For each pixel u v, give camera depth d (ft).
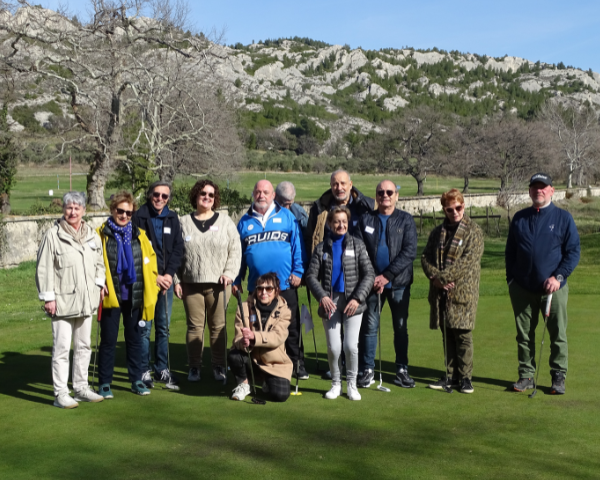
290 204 19.77
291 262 18.26
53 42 86.22
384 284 17.33
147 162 95.76
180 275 18.47
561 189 173.78
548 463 11.42
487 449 12.15
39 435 13.10
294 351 18.39
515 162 188.96
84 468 11.20
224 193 96.22
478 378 17.90
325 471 11.01
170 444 12.49
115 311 16.40
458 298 16.51
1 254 60.23
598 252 51.39
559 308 16.51
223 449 12.17
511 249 17.69
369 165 285.64
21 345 22.58
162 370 18.25
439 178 278.26
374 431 13.30
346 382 17.97
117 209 16.33
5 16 84.17
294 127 512.22
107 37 91.20
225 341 18.52
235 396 16.01
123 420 14.17
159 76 89.81
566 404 15.34
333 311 16.16
